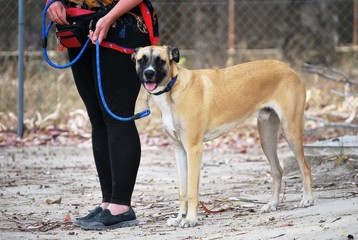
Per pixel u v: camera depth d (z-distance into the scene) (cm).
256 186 1135
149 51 862
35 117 1834
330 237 711
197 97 891
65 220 910
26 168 1355
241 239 749
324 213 830
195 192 874
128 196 877
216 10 2489
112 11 841
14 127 1781
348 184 1070
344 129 1673
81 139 1711
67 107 1877
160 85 875
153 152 1575
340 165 1135
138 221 888
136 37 869
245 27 2859
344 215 800
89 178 1251
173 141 904
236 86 934
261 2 2661
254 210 948
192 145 885
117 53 859
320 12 2598
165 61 866
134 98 883
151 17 884
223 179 1221
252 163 1404
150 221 909
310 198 945
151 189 1143
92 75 895
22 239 807
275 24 2836
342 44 2712
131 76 872
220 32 2500
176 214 946
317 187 1077
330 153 1170
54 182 1209
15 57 2066
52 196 1084
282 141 1670
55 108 1884
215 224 862
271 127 969
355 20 2564
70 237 818
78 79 902
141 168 1360
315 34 2605
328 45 2569
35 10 2241
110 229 865
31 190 1134
